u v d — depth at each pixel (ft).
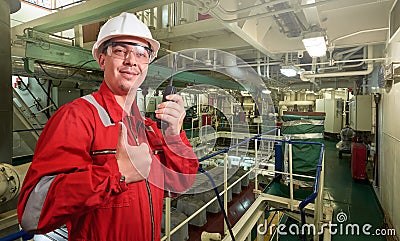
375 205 13.47
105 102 2.51
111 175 1.92
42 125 17.89
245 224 8.59
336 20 10.95
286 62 15.26
